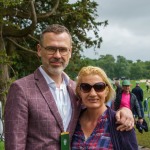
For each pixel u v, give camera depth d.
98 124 3.39
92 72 3.47
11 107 3.30
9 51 21.39
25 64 23.16
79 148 3.38
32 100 3.33
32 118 3.31
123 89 10.84
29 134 3.31
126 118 3.27
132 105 10.86
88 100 3.43
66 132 3.36
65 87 3.60
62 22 22.98
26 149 3.30
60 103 3.50
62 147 3.33
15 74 19.41
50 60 3.50
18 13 19.39
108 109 3.43
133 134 3.29
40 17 20.11
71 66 22.88
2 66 17.31
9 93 3.38
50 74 3.53
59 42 3.51
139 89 15.70
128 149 3.26
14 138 3.21
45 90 3.43
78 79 3.55
